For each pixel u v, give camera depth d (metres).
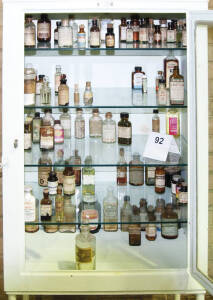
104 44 1.82
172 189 1.89
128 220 1.76
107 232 2.05
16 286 1.65
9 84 1.58
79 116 1.98
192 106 1.53
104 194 1.96
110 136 1.94
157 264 1.71
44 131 1.80
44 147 1.80
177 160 1.79
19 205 1.62
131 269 1.66
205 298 2.14
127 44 1.80
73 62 2.04
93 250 1.69
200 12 1.48
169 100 1.80
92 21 1.75
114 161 1.75
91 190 1.88
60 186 1.82
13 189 1.61
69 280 1.64
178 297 1.85
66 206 1.81
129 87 2.06
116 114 2.07
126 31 1.80
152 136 1.80
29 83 1.70
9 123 1.59
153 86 2.07
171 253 1.82
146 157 1.81
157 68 2.05
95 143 1.96
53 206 1.83
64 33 1.72
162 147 1.76
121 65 2.05
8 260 1.64
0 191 2.17
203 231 1.59
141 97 1.92
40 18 1.76
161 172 1.92
